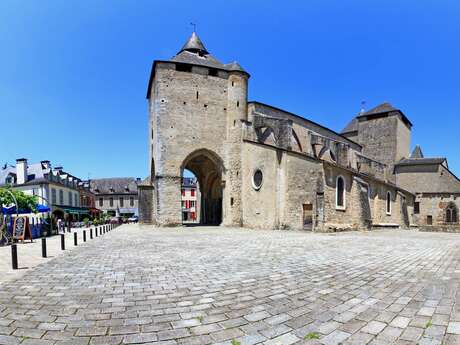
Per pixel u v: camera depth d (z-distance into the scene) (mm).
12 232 15594
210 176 34781
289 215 22188
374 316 3877
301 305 4371
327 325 3621
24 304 4570
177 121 26594
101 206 66375
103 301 4652
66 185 44688
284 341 3213
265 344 3154
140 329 3574
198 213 40656
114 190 67125
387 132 44219
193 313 4094
